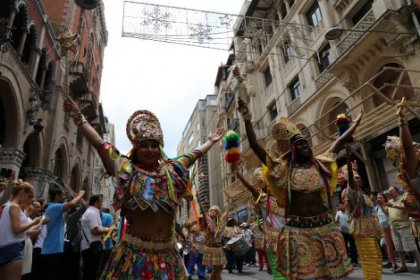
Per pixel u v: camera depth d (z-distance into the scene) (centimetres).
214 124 4934
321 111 1630
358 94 1331
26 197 430
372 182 1167
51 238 514
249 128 338
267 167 328
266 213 495
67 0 2333
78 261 617
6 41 1191
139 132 244
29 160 1719
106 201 4112
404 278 600
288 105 2005
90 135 245
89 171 3031
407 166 287
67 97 254
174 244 233
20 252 383
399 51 1155
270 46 2228
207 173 4053
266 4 2216
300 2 1858
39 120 1453
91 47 3106
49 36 1788
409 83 1139
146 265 211
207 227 646
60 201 569
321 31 1680
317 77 1661
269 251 475
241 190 2341
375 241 450
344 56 1302
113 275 210
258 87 2483
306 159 324
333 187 326
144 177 229
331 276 275
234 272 993
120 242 225
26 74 1421
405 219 689
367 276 439
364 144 1220
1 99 1364
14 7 1310
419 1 1065
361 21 1284
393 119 1070
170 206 230
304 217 301
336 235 294
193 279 925
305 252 289
